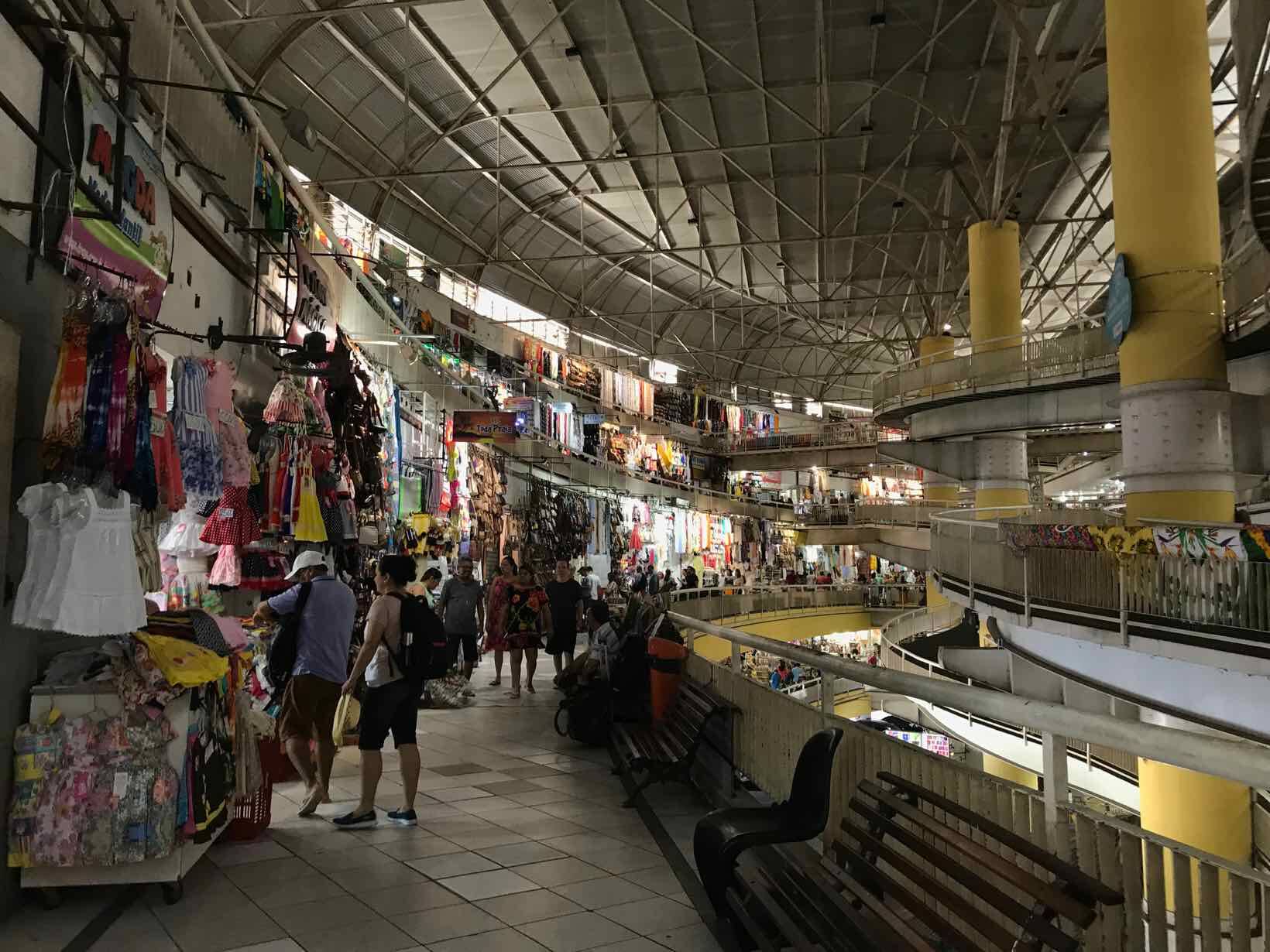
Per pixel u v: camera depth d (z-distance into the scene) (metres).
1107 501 36.66
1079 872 2.26
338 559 7.87
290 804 5.81
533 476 21.48
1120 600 9.71
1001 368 20.19
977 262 22.42
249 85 16.77
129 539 3.83
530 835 5.11
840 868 3.30
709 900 3.99
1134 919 2.29
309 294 8.72
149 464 4.13
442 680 10.07
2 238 3.79
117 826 3.82
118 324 3.90
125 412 3.91
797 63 21.06
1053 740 2.56
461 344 22.88
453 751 7.55
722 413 41.69
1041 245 35.12
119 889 4.14
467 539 15.72
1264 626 7.85
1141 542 9.38
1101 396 19.22
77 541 3.61
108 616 3.64
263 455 6.18
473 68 20.41
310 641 5.64
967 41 20.45
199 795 4.10
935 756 3.23
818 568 47.47
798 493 45.84
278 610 5.66
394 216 24.14
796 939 2.91
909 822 3.24
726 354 47.25
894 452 24.73
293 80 18.25
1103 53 20.88
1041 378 19.38
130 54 5.18
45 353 4.14
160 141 5.53
